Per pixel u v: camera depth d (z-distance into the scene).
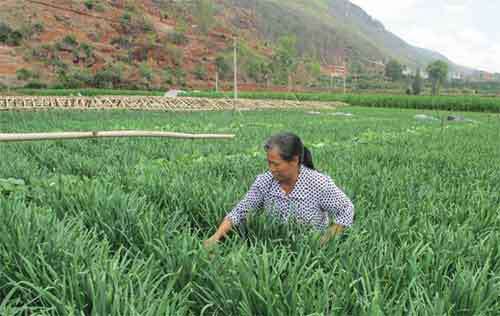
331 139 15.77
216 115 30.45
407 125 24.81
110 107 33.19
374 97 63.00
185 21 127.94
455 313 2.99
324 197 4.21
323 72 162.12
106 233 4.27
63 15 95.75
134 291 3.10
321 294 2.88
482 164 9.28
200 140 13.38
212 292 3.14
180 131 18.27
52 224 4.00
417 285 3.19
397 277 3.31
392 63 172.62
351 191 5.91
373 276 3.39
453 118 33.28
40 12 92.56
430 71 138.62
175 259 3.48
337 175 7.09
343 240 4.25
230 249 3.85
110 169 7.64
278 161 3.88
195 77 105.69
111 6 107.12
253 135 15.96
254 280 3.03
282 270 3.21
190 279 3.31
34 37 87.62
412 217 4.90
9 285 3.31
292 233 4.10
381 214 4.61
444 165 9.34
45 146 10.34
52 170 8.52
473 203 5.57
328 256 3.65
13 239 3.64
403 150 11.45
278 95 69.38
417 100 59.06
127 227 4.32
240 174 7.09
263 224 4.32
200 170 7.48
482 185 7.43
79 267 3.18
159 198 5.59
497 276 3.23
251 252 3.68
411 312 2.73
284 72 124.75
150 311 2.61
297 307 2.83
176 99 37.38
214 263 3.36
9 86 73.06
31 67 81.12
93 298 2.79
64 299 2.86
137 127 18.78
